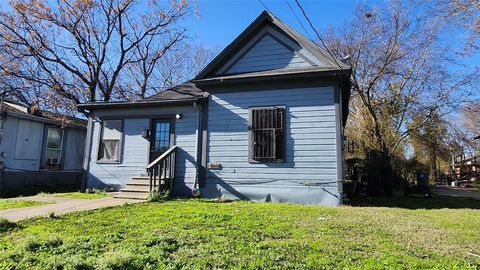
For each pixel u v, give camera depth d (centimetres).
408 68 1883
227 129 1019
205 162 1023
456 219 649
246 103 1010
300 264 349
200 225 541
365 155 1628
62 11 1834
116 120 1192
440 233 511
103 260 335
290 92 967
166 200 899
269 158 952
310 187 907
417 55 1855
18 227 523
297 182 922
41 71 1850
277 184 941
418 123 1966
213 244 421
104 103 1166
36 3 1734
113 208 720
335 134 905
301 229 518
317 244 425
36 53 1798
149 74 2384
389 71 1880
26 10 1712
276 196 934
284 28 1023
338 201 874
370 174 1364
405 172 2177
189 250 395
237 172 988
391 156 1794
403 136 1997
